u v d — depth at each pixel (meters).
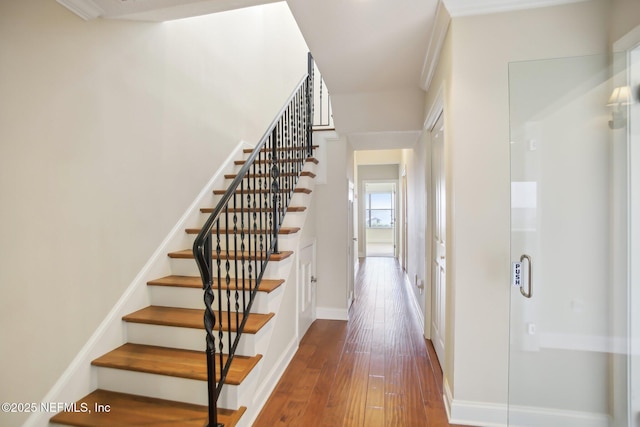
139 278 2.10
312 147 3.53
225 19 3.22
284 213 2.58
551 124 1.68
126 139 1.99
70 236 1.62
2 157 1.33
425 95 2.85
